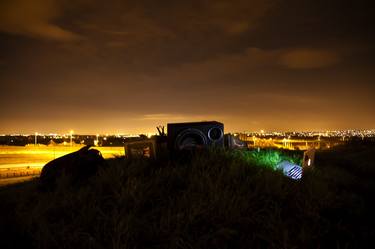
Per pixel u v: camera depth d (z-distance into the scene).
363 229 6.14
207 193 6.74
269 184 7.31
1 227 6.34
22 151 83.50
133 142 9.58
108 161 10.09
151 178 7.63
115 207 6.27
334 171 12.30
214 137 9.45
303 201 6.90
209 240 5.38
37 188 8.67
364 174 15.28
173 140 9.26
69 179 8.17
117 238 5.29
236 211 5.95
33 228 6.04
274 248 5.16
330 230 5.92
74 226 5.81
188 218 5.79
